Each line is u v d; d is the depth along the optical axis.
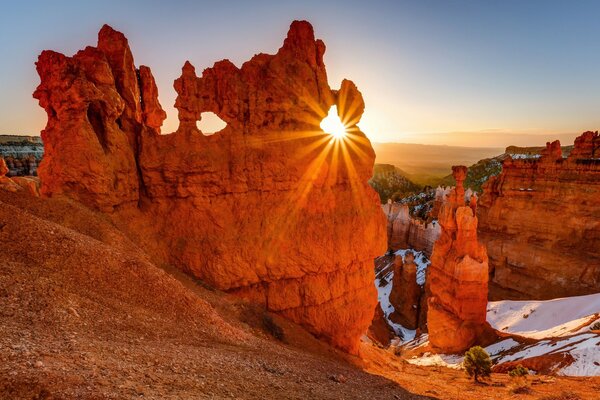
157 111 28.28
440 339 51.88
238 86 24.62
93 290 13.38
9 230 13.77
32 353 7.73
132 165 23.12
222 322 17.05
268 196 24.72
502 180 88.56
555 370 33.38
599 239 72.06
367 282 28.25
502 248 84.12
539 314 60.44
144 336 11.94
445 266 53.09
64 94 20.36
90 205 20.67
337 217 26.20
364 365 25.69
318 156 25.78
